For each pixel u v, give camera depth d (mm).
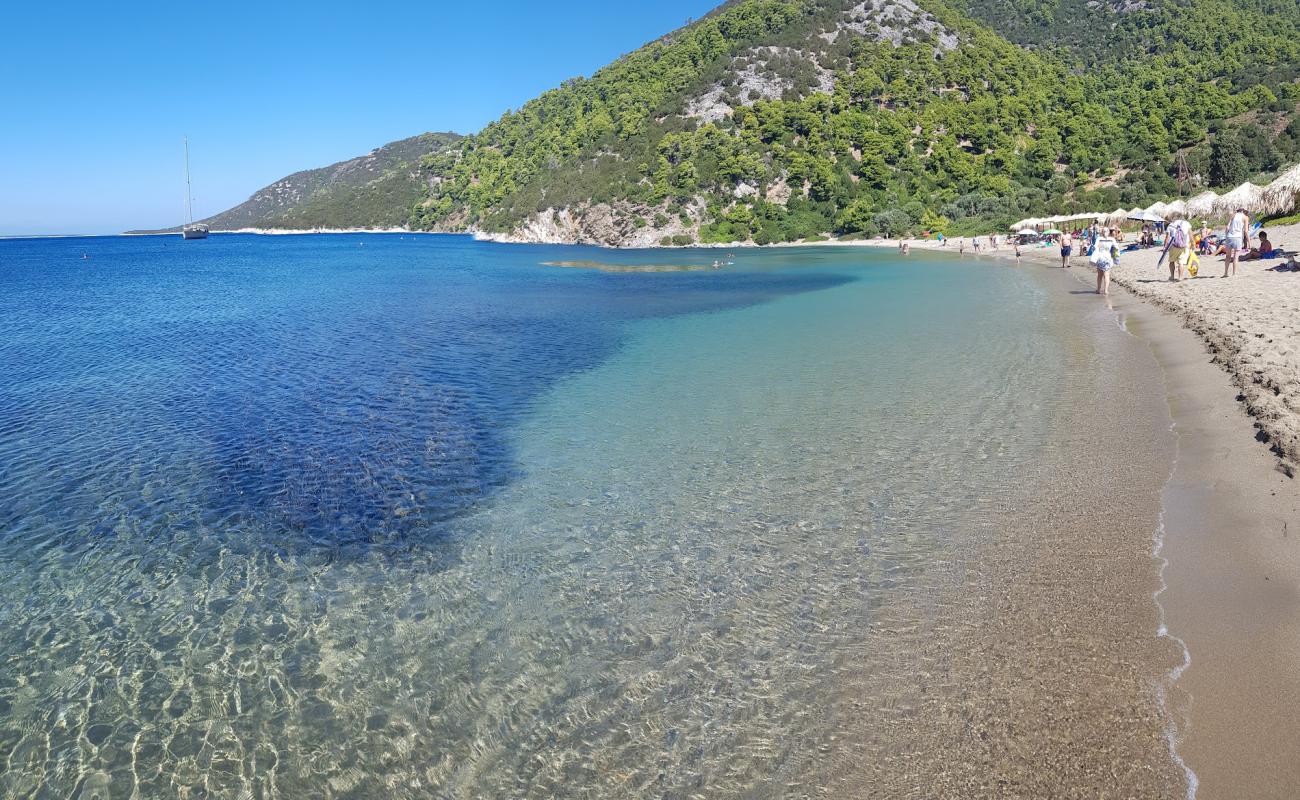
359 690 6246
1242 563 6934
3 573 8539
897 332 22266
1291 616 6020
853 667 6016
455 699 6047
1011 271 42156
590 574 7973
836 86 114812
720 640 6578
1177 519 8055
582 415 14281
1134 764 4652
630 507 9719
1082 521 8305
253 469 11766
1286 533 7309
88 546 9195
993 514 8727
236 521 9844
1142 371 14922
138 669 6691
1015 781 4645
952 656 6031
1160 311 21562
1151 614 6328
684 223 98688
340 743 5633
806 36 133625
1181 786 4449
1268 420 10062
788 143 106375
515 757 5344
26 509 10336
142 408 15500
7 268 75438
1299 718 4902
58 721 6023
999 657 5949
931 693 5590
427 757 5430
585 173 117875
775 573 7711
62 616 7621
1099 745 4852
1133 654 5801
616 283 44906
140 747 5699
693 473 10836
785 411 13852
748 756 5129
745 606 7113
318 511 10078
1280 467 8781
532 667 6391
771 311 29078
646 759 5199
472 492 10547
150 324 28500
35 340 24734
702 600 7285
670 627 6848
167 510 10242
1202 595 6516
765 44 133125
